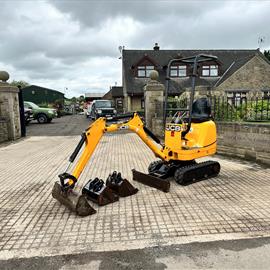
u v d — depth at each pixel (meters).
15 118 12.00
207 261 2.79
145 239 3.23
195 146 5.34
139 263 2.79
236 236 3.25
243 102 7.93
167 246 3.08
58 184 4.37
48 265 2.80
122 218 3.80
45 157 8.08
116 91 33.06
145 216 3.85
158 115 12.34
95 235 3.36
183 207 4.12
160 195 4.64
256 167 6.32
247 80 25.47
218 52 31.48
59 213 4.02
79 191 4.92
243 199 4.39
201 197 4.52
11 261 2.88
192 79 5.02
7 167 6.91
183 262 2.79
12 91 11.58
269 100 7.25
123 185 4.57
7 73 11.75
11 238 3.36
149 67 28.36
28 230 3.54
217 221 3.65
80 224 3.65
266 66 25.45
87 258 2.90
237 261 2.78
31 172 6.38
